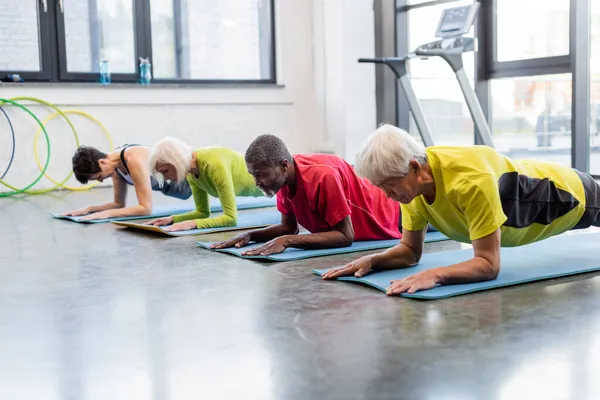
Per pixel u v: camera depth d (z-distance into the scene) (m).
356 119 7.84
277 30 8.27
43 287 2.86
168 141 3.92
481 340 1.97
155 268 3.16
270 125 8.29
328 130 8.09
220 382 1.73
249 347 1.99
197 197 4.35
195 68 8.03
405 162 2.31
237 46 8.20
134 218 4.89
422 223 2.72
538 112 6.32
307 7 8.30
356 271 2.74
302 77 8.38
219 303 2.49
